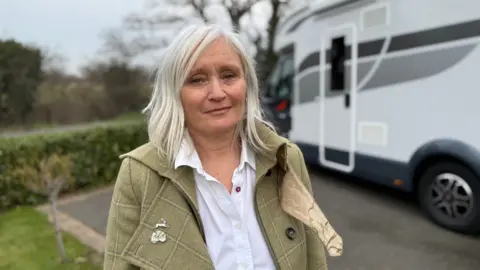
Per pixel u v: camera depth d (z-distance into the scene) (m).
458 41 3.29
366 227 3.85
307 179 1.32
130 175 1.10
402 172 3.92
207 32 1.08
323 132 5.00
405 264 3.10
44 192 3.19
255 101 1.23
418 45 3.64
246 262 1.11
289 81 5.81
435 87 3.51
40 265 3.14
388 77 3.98
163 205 1.06
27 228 4.08
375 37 4.11
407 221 3.95
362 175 4.43
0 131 17.88
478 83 3.17
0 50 19.02
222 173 1.18
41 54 19.98
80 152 5.61
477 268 2.98
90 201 5.09
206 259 1.05
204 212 1.11
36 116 20.25
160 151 1.10
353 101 4.46
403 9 3.77
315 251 1.29
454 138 3.38
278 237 1.15
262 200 1.16
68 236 3.82
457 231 3.60
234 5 14.53
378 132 4.16
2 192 4.79
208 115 1.11
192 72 1.08
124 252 1.05
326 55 4.85
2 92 19.20
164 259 1.03
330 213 4.23
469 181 3.40
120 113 21.19
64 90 20.86
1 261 3.24
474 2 3.16
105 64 20.66
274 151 1.17
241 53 1.14
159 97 1.14
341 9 4.55
